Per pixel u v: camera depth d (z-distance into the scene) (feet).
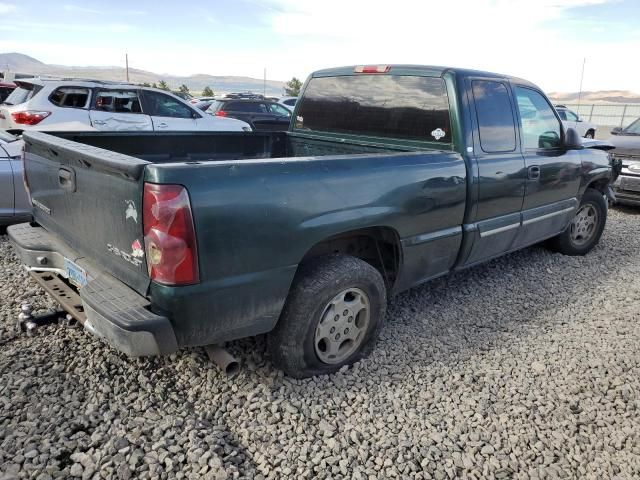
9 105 28.07
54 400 8.65
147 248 7.29
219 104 47.78
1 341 10.47
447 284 15.19
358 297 10.02
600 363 10.81
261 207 7.91
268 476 7.38
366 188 9.44
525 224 14.24
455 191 11.37
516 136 13.39
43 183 10.34
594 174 17.24
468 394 9.56
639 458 8.05
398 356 10.84
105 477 7.11
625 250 19.62
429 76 12.10
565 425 8.80
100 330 7.62
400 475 7.50
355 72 13.76
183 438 7.93
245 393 9.19
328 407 8.98
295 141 15.75
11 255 15.72
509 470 7.73
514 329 12.37
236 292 7.92
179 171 7.09
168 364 9.96
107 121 28.45
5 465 7.17
